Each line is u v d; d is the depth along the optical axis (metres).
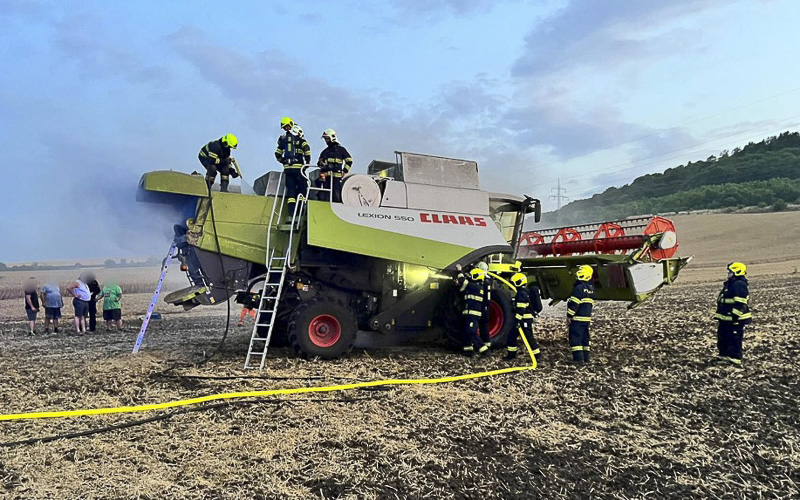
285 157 9.23
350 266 9.49
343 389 7.05
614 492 4.29
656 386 7.48
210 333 13.09
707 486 4.42
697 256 43.31
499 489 4.25
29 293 13.81
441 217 9.66
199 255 8.98
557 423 5.85
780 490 4.38
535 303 9.83
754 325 12.77
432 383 7.49
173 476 4.34
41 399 6.61
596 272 10.98
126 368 8.28
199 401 6.36
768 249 44.16
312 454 4.82
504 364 8.98
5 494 3.98
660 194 127.75
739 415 6.21
